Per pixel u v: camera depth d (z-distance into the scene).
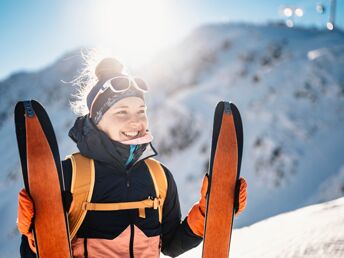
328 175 31.42
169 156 39.50
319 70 45.72
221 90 49.06
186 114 43.72
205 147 37.94
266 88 45.31
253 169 33.97
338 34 64.25
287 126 37.97
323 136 36.22
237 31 76.50
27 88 110.50
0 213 44.97
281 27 75.31
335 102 40.44
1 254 34.19
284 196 30.56
